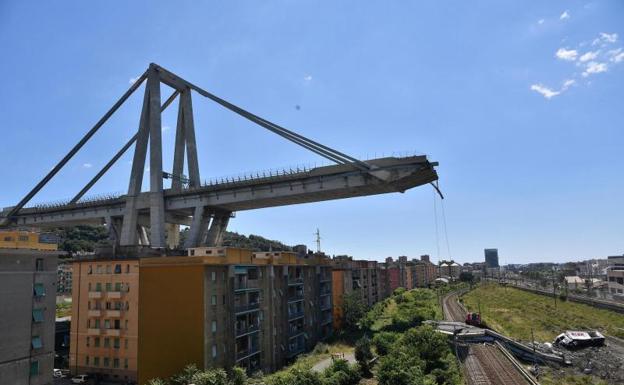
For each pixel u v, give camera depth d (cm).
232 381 5344
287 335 7762
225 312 6056
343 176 8612
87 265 7362
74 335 7288
